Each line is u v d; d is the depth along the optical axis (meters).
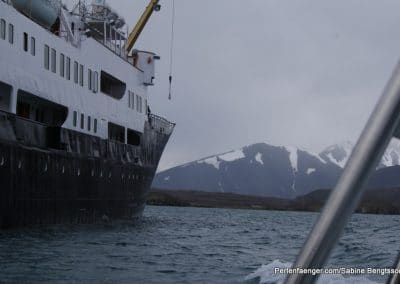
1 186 27.19
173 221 69.69
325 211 2.17
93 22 45.69
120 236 33.41
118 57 44.50
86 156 37.12
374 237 38.09
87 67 38.91
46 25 34.91
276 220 94.25
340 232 2.13
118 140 46.59
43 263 19.03
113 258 21.88
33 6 33.00
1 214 27.41
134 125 47.56
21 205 29.12
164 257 23.55
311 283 2.14
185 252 26.52
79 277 16.25
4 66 28.69
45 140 32.62
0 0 28.30
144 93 50.25
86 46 38.75
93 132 39.62
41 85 32.59
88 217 37.66
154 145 52.22
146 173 49.47
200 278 17.17
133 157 46.12
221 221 79.75
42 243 25.70
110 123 43.22
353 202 2.12
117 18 47.25
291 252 28.02
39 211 31.05
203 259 23.34
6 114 27.84
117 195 42.59
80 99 37.72
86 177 37.16
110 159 41.19
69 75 36.28
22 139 29.34
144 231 40.16
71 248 24.55
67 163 34.34
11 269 17.27
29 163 29.89
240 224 70.56
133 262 20.94
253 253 27.11
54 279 15.65
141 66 50.09
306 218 113.38
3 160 27.25
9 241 25.77
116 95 45.66
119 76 44.66
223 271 19.14
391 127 2.09
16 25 29.84
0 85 29.34
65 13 37.56
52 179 32.44
